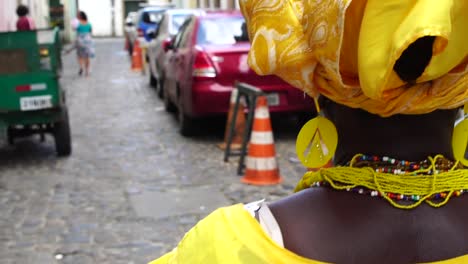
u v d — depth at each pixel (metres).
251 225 1.06
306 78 1.07
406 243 1.05
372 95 0.95
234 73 8.89
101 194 6.85
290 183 7.11
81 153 9.02
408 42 0.89
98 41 41.16
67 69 22.95
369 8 0.93
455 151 1.13
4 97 8.00
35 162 8.54
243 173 7.53
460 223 1.06
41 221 5.96
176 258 1.11
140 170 7.91
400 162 1.07
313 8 1.03
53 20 37.50
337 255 1.05
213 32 9.56
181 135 10.07
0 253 5.17
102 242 5.39
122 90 16.67
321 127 1.15
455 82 0.99
